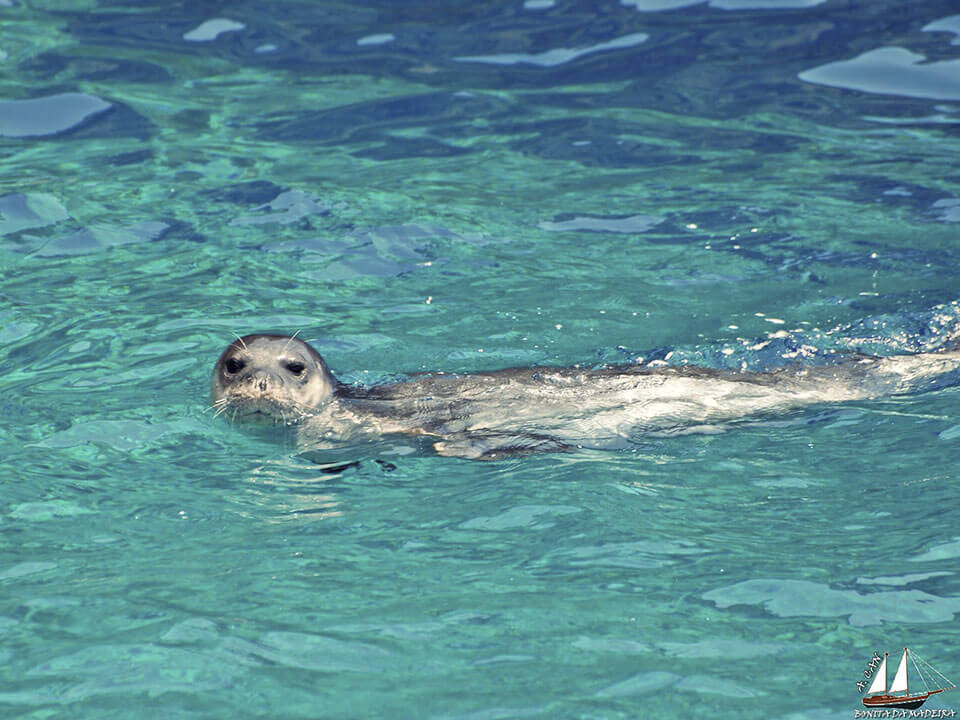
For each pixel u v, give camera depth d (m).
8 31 40.62
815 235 29.16
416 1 44.09
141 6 43.59
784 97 37.03
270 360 22.16
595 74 38.78
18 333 24.61
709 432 21.47
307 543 17.31
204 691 13.66
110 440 20.78
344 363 24.02
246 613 15.33
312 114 36.22
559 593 15.73
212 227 29.64
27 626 15.02
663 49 40.22
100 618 15.20
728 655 14.26
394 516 18.20
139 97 36.84
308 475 19.95
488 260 28.39
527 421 22.08
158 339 24.53
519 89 37.91
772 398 22.53
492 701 13.41
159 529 17.80
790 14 42.53
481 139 34.91
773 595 15.57
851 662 14.09
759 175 32.53
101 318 25.38
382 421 22.33
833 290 26.62
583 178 32.59
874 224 29.62
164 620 15.14
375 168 33.12
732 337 24.77
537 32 41.75
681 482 19.22
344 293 26.81
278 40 41.22
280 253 28.53
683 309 26.02
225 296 26.48
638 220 30.27
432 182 32.31
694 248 28.83
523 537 17.38
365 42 41.28
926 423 21.12
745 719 13.02
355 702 13.45
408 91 37.72
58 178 31.89
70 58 39.06
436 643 14.59
